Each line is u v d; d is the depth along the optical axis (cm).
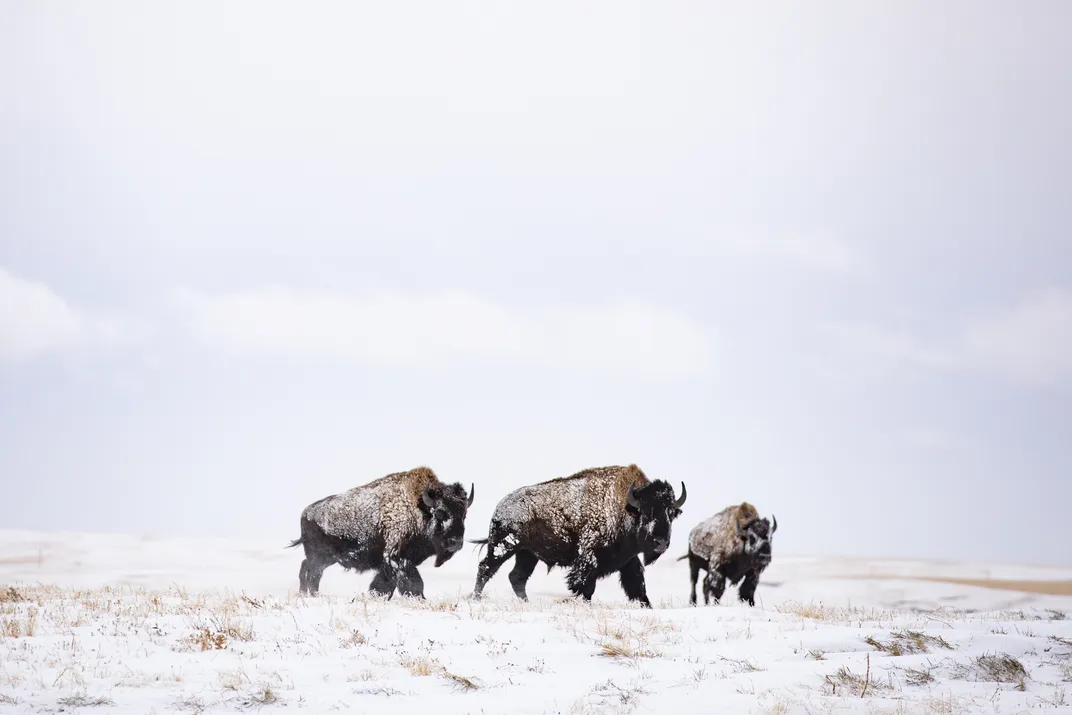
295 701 3428
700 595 14200
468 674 3884
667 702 3484
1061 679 3991
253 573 17688
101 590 6556
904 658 4256
